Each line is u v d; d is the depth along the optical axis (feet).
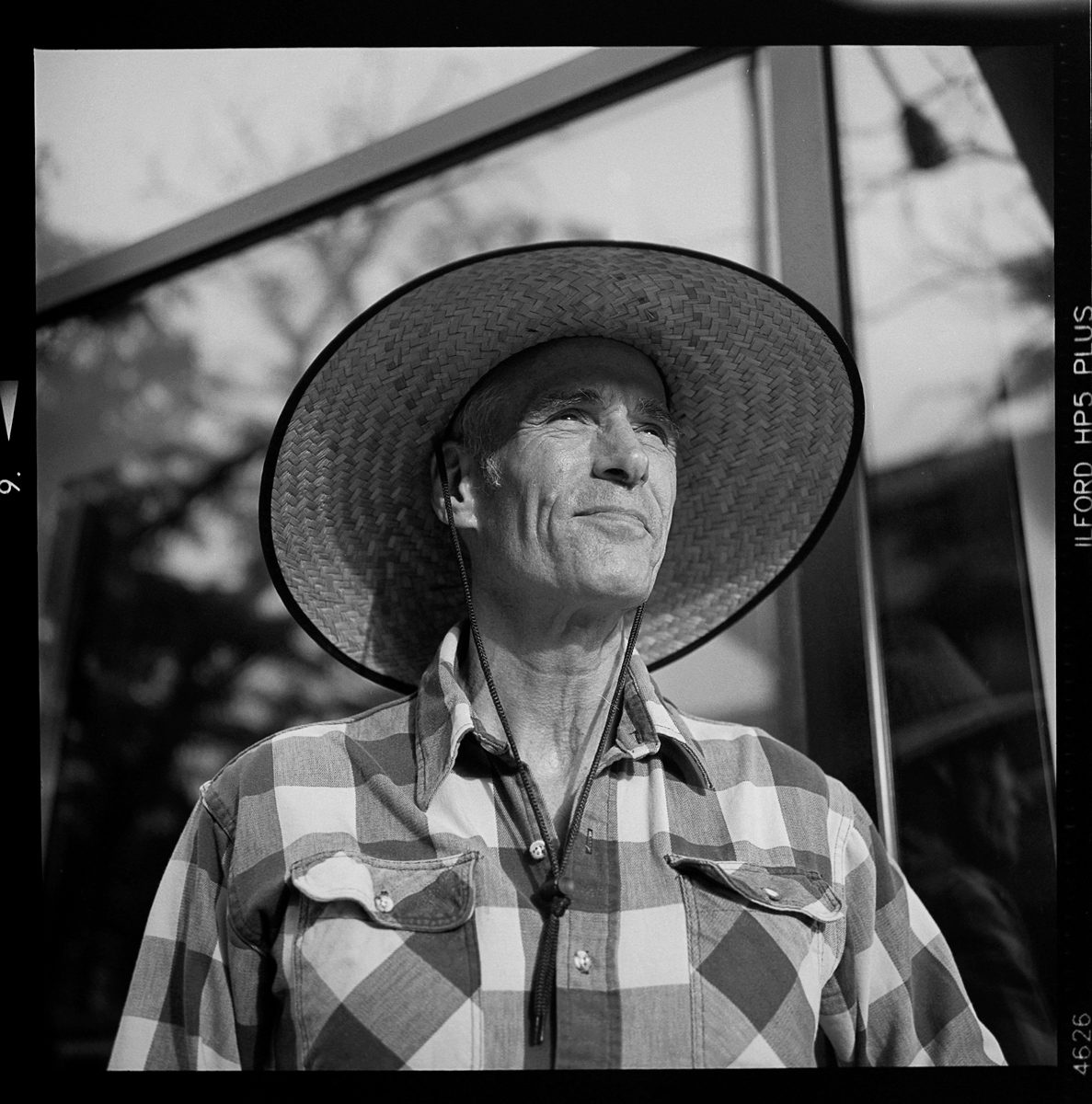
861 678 5.74
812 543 4.95
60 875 5.98
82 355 6.45
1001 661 5.67
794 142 6.08
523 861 4.15
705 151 6.17
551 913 4.00
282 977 4.01
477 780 4.32
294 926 4.03
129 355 6.45
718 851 4.31
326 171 6.36
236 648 6.31
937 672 5.72
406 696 4.99
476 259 4.21
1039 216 5.94
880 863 4.63
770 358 4.68
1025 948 5.42
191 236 6.42
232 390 6.42
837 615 5.82
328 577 4.87
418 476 4.88
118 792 6.12
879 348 5.96
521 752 4.41
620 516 4.22
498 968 3.93
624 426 4.32
